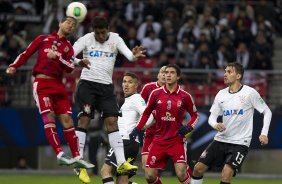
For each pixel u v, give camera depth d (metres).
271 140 46.50
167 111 27.50
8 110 47.91
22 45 51.81
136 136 27.80
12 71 25.59
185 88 47.66
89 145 45.38
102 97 27.59
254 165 49.66
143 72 47.50
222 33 52.12
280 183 41.88
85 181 27.05
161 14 55.16
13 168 50.47
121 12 55.28
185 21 53.22
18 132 47.84
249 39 52.19
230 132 28.28
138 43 51.44
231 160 27.91
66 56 25.81
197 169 28.73
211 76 47.78
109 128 27.69
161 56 49.50
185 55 50.31
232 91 28.53
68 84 47.38
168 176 46.00
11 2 57.91
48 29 53.41
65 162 25.31
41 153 50.47
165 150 27.64
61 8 54.31
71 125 25.89
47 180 41.88
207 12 53.34
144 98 30.72
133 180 41.72
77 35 50.91
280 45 56.34
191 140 46.31
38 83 25.67
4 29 54.06
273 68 53.97
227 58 50.34
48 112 25.53
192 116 27.86
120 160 27.64
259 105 28.42
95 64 27.50
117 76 47.59
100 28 27.20
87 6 55.22
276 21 57.16
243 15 53.78
